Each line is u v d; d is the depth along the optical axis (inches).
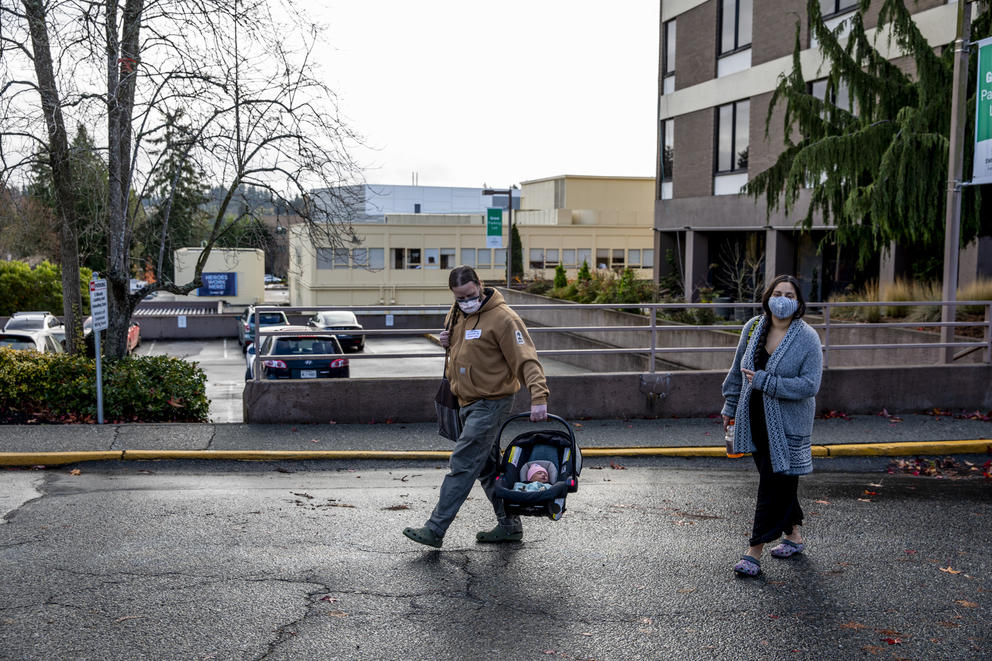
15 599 186.2
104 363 410.6
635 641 171.9
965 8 450.6
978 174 428.8
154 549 222.8
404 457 338.6
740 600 194.7
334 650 165.3
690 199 1093.8
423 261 2348.7
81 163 466.3
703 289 956.6
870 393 422.6
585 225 2427.4
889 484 312.8
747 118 986.7
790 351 203.8
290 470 324.2
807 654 167.2
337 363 679.7
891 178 546.0
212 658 160.7
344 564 214.2
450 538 237.9
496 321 217.3
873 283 844.6
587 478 317.4
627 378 409.1
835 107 612.1
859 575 212.2
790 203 612.4
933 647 170.9
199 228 507.2
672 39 1135.0
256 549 224.5
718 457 353.4
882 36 774.5
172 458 331.0
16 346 655.8
